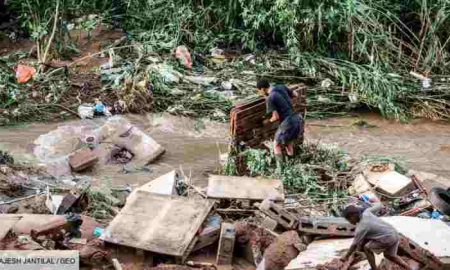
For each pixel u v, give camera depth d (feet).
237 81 48.52
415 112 48.26
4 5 55.21
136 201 30.25
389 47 51.67
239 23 53.31
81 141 39.86
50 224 28.37
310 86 49.39
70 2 51.44
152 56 49.80
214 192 31.94
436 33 52.90
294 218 29.40
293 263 26.73
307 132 44.62
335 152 39.01
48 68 48.73
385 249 24.94
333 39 51.44
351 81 48.39
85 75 48.26
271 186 32.78
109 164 38.27
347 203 33.37
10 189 33.55
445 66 51.93
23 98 45.57
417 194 34.53
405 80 50.26
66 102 45.78
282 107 35.76
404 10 54.85
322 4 49.44
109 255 27.53
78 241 28.43
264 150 37.22
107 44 52.49
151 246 27.50
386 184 35.04
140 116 45.29
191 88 47.62
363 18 50.70
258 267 26.76
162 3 53.47
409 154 42.27
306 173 35.94
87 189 32.96
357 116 47.52
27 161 37.88
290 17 49.26
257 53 51.88
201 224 28.94
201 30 52.49
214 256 28.81
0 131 42.22
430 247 27.99
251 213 31.96
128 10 54.75
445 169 40.19
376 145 43.29
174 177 34.35
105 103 45.88
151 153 39.14
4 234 27.58
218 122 44.78
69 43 51.19
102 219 31.40
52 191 33.91
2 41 53.36
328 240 29.30
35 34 48.70
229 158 36.29
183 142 42.04
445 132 45.96
